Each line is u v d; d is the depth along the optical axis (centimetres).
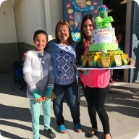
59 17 363
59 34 211
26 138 237
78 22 361
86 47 212
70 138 234
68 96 233
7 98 383
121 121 270
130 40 416
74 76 226
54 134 239
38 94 198
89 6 361
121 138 230
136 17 404
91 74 201
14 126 267
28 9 468
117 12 579
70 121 277
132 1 394
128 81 443
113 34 187
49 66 210
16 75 429
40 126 264
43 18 354
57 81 224
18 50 690
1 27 634
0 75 614
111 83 438
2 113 312
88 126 260
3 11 625
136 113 293
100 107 210
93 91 215
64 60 214
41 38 198
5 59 661
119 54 180
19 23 659
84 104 334
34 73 201
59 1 357
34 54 201
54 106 241
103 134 239
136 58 430
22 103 354
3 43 648
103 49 180
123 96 364
